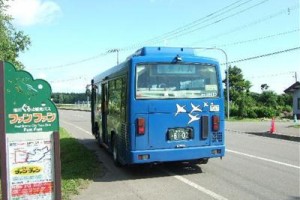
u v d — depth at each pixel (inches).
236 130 1024.2
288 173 422.6
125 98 416.8
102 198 332.5
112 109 505.4
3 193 244.7
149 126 403.2
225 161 503.8
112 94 507.2
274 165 472.1
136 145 400.2
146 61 407.2
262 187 359.3
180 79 414.6
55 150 251.1
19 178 247.3
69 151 616.7
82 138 851.4
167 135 406.9
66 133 916.6
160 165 477.1
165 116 407.2
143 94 404.5
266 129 1014.4
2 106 245.4
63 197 327.6
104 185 382.0
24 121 247.9
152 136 403.5
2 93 245.9
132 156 398.3
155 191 354.0
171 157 406.0
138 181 397.4
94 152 596.7
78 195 342.6
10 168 246.2
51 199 251.6
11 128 246.5
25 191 248.1
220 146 422.3
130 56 437.1
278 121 1492.4
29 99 248.4
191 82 417.4
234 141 749.9
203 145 417.1
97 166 470.0
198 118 416.5
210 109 420.8
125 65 423.5
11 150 246.4
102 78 604.4
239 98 1875.0
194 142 414.3
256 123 1316.4
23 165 247.9
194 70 419.2
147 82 406.6
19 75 247.6
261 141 753.6
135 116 401.7
